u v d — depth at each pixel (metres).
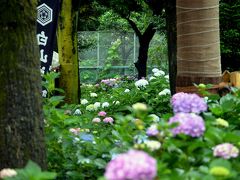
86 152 3.31
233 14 9.05
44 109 3.59
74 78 8.77
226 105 3.34
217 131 2.49
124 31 23.88
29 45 3.13
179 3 4.78
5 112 3.01
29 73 3.10
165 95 6.19
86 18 17.94
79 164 3.29
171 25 6.30
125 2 14.72
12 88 3.04
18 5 3.10
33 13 3.17
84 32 22.94
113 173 1.67
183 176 2.09
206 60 4.72
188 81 4.76
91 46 23.38
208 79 4.71
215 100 3.67
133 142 2.76
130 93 6.95
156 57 20.17
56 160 3.35
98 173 3.21
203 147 2.40
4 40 3.08
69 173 3.15
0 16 3.09
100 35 23.77
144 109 2.52
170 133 2.38
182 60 4.80
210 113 3.13
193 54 4.74
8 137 2.99
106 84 11.84
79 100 8.81
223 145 2.28
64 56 8.71
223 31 9.16
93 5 15.48
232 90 3.95
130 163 1.67
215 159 2.20
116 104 6.52
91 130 4.31
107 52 23.80
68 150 3.40
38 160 3.07
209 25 4.71
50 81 4.15
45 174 2.23
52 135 3.38
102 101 7.20
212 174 1.95
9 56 3.06
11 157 2.99
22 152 3.01
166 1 6.32
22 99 3.05
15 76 3.05
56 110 3.62
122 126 3.01
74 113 5.71
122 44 23.97
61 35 8.80
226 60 9.46
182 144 2.38
